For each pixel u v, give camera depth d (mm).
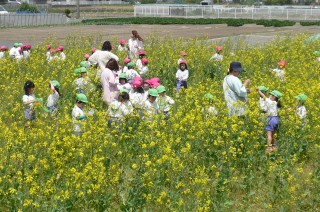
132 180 8125
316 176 8727
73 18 56781
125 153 9172
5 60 16578
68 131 9250
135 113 10570
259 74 15883
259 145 9734
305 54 20312
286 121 10648
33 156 7996
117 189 8258
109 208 7797
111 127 10305
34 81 13547
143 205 7711
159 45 21203
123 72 14750
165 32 40562
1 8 53750
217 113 10648
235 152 9352
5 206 7383
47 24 49594
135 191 7738
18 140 8617
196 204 7582
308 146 10102
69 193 7211
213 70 17219
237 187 8844
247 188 8773
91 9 85375
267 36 35750
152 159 8414
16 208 7125
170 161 8242
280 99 11422
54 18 51094
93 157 8258
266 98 11180
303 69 16031
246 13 58812
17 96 12328
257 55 19328
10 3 75875
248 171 9055
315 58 19156
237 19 54781
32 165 8102
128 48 19281
